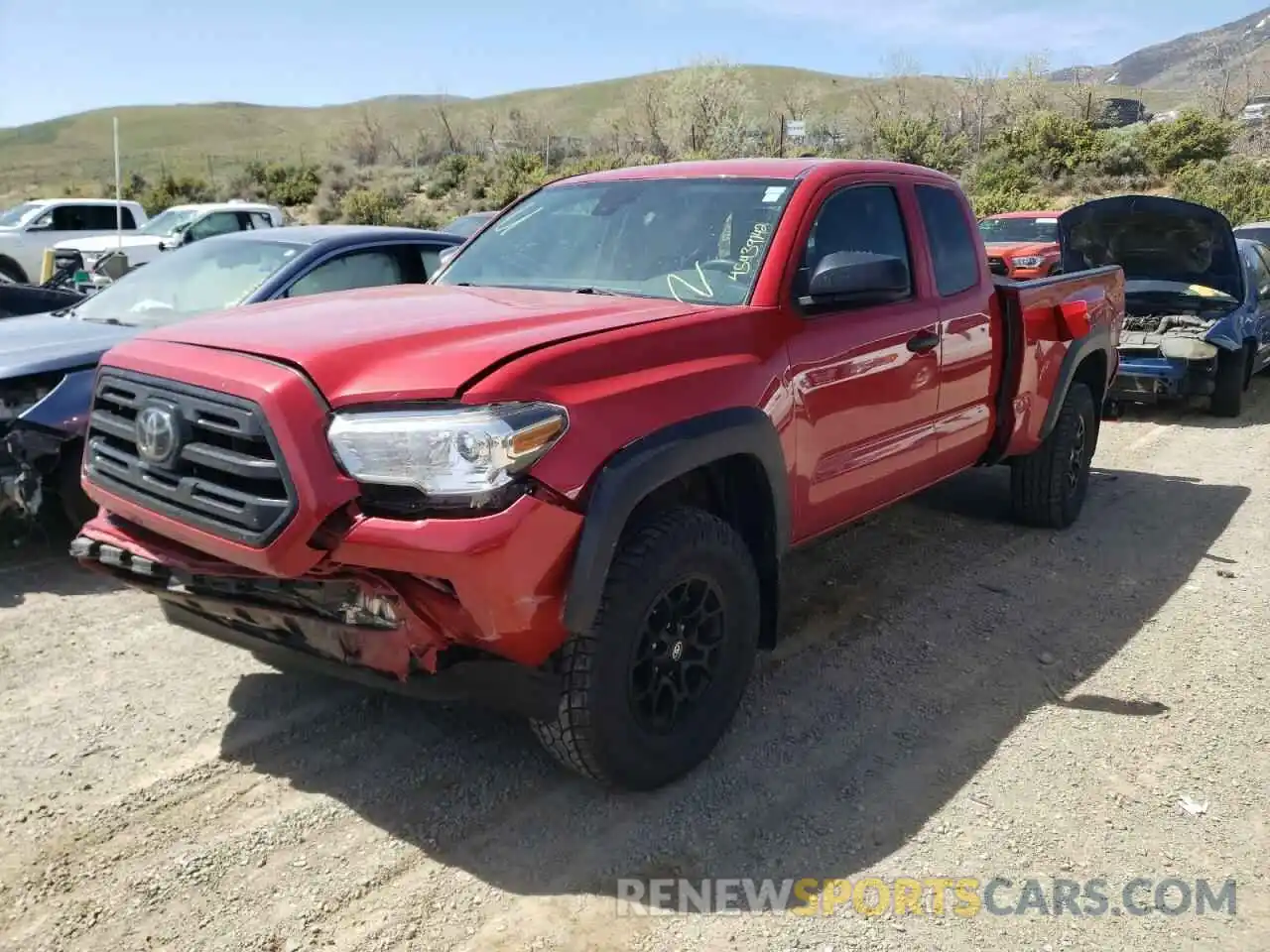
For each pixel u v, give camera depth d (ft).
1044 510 20.35
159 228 61.11
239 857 10.02
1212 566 18.79
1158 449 28.71
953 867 10.13
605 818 10.78
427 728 12.49
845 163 14.69
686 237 13.58
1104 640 15.52
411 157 206.49
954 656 14.83
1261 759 12.20
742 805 11.07
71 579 16.96
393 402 9.21
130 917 9.16
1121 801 11.28
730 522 12.48
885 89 193.57
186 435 10.03
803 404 12.53
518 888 9.69
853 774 11.73
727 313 11.90
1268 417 33.35
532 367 9.55
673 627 10.97
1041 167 132.87
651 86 169.17
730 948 8.98
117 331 18.71
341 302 12.30
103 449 11.14
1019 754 12.20
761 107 201.16
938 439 15.90
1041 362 18.35
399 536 9.00
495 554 9.02
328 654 9.89
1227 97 177.17
